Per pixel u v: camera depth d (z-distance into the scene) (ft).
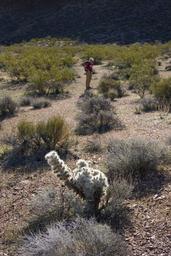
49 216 29.04
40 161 43.21
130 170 35.09
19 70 124.57
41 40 275.59
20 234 28.40
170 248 24.72
